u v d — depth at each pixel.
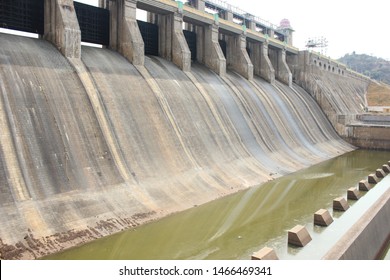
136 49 36.16
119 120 28.77
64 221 20.31
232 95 45.62
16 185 20.20
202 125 36.47
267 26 68.06
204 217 25.25
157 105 33.22
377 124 67.88
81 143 25.02
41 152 22.48
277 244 21.06
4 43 27.27
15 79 24.50
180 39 43.47
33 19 33.06
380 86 117.75
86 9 37.34
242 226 24.27
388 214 24.48
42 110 24.36
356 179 38.50
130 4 37.25
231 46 58.38
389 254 21.70
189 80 41.38
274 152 43.69
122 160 26.66
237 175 34.22
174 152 31.11
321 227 22.03
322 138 59.50
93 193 23.19
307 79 72.25
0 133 21.30
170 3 42.44
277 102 55.31
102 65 32.34
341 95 82.88
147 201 25.03
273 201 29.81
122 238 20.94
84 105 27.20
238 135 40.25
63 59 29.55
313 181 36.97
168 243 21.09
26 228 18.73
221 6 56.06
